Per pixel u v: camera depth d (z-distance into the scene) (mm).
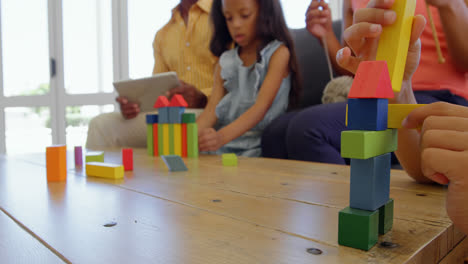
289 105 1606
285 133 1385
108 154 1175
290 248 337
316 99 1669
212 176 748
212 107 1624
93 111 2844
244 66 1575
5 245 352
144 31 2686
